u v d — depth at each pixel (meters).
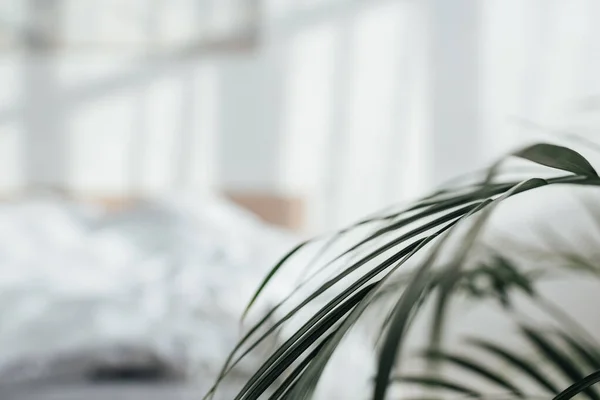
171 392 1.45
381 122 2.86
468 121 2.81
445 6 2.81
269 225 2.87
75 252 2.18
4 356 1.45
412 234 0.38
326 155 2.88
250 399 0.37
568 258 0.87
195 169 2.89
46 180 2.88
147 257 2.13
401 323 0.28
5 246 2.16
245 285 1.79
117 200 2.88
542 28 2.75
